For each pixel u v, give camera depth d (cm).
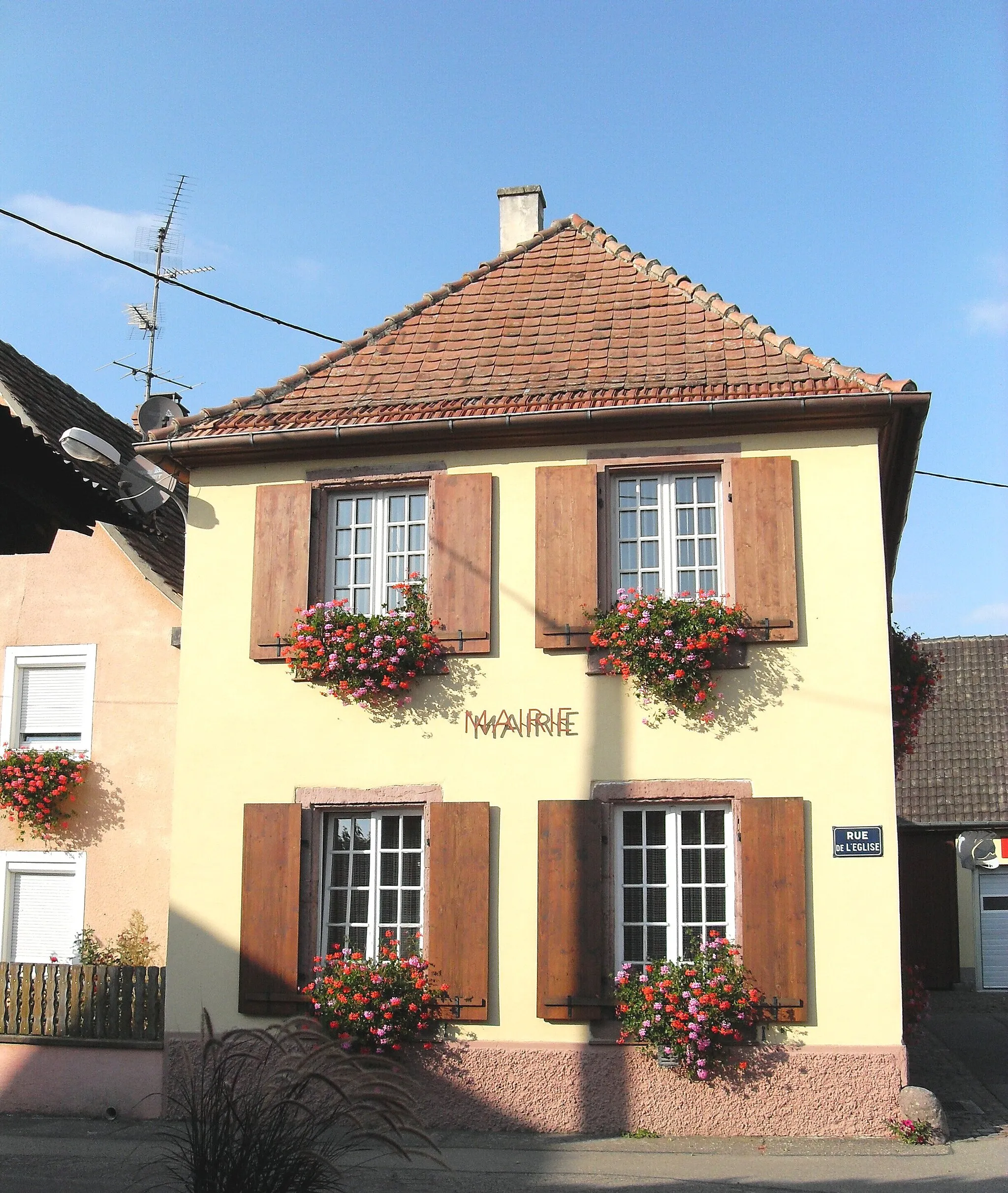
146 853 1344
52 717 1404
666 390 1146
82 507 752
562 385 1189
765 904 1053
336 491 1214
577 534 1141
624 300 1327
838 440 1124
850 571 1101
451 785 1127
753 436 1138
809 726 1081
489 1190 896
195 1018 1135
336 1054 723
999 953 2344
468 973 1086
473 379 1238
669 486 1162
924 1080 1320
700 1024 1020
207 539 1220
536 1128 1059
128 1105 1130
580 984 1068
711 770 1088
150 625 1390
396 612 1162
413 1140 1022
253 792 1161
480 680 1138
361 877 1149
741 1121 1034
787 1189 880
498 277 1402
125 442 1769
